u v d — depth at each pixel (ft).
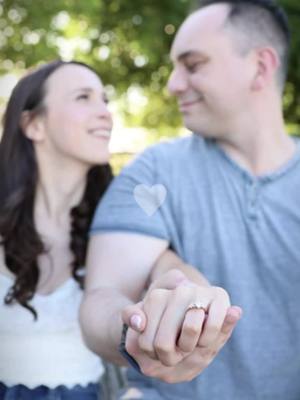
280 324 4.86
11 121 6.48
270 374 4.85
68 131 6.20
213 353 3.06
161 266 4.81
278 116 5.33
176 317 2.89
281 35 5.45
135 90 24.41
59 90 6.29
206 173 5.12
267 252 4.89
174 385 4.97
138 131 25.17
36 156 6.38
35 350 5.93
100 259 4.95
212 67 5.20
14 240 6.14
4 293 6.05
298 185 5.06
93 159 6.24
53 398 5.87
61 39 22.11
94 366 6.19
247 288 4.87
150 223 4.93
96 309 4.29
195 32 5.26
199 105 5.27
